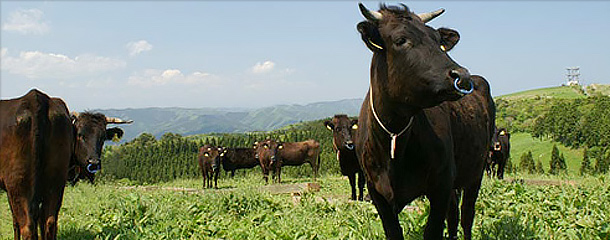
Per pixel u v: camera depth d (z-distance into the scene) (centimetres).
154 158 5053
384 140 460
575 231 606
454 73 370
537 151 6881
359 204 943
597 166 4759
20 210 613
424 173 474
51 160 654
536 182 1476
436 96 388
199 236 718
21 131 611
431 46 407
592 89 15762
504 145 1927
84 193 1456
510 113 10875
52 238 673
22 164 611
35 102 635
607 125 5866
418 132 459
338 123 1423
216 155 2402
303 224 761
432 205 492
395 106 433
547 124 7369
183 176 4806
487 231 644
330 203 1012
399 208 496
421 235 608
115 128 1049
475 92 667
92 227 843
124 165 5059
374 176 496
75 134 902
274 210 987
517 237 587
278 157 2706
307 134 4972
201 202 1052
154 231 766
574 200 803
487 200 849
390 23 430
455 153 548
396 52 414
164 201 1107
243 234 704
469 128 574
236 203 1011
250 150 3284
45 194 665
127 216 870
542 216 711
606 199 866
